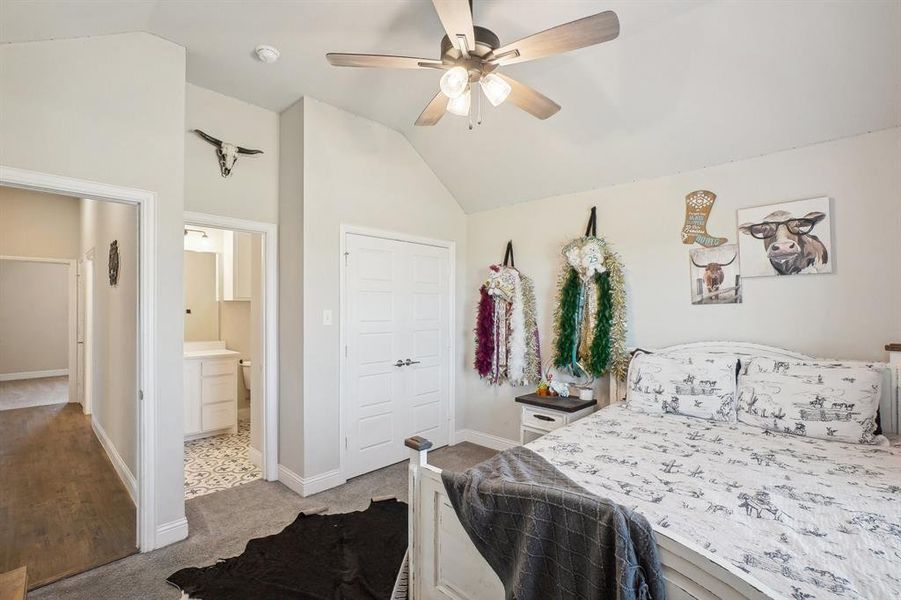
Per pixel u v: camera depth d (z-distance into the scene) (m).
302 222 3.08
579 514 1.18
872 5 1.91
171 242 2.43
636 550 1.07
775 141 2.58
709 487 1.57
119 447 3.32
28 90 2.01
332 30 2.32
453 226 4.27
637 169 3.14
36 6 1.80
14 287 7.72
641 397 2.72
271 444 3.30
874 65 2.10
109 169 2.23
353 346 3.40
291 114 3.22
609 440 2.12
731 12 2.11
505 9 2.13
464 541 1.54
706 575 0.97
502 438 4.06
